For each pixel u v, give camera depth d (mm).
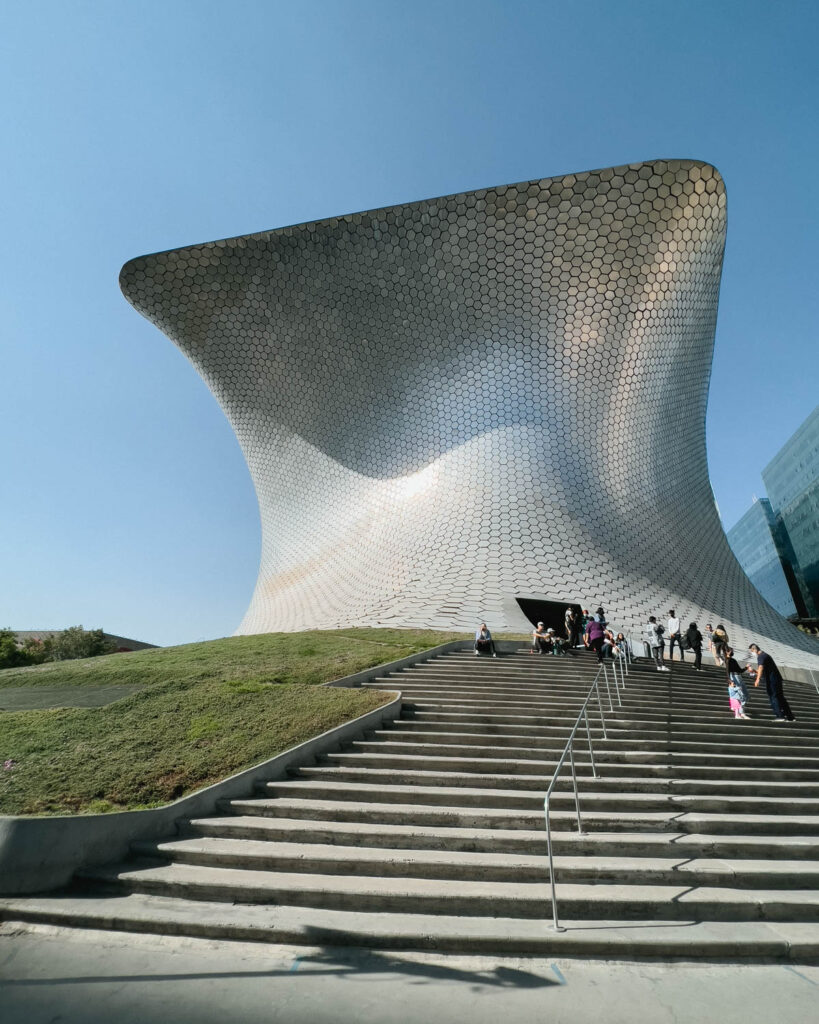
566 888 5047
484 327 27969
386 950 4375
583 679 12938
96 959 4305
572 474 27375
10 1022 3510
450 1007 3635
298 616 27219
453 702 10555
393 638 17859
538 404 28109
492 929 4480
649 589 25234
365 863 5402
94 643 48375
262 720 9172
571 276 26578
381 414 29906
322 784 7199
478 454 27938
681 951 4309
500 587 23531
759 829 6207
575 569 24641
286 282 28719
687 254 25562
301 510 32312
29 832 5512
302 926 4539
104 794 6934
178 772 7453
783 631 28141
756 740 9547
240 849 5746
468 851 5750
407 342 28875
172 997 3773
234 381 32250
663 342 27422
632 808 6711
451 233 26641
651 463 29578
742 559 80562
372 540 28203
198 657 14734
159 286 28766
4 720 9453
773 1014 3582
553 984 3908
